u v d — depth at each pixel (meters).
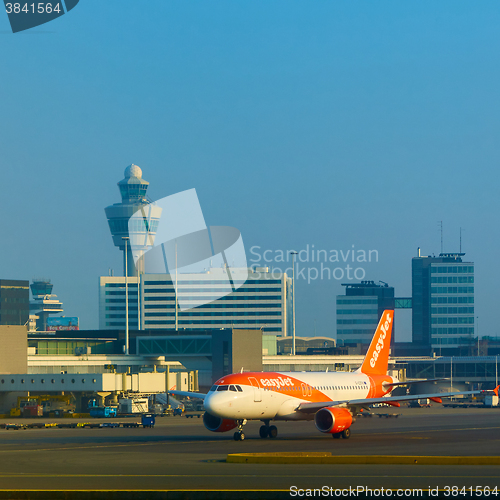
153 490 88.94
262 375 174.88
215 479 98.69
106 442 169.62
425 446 154.00
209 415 177.25
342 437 176.50
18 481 99.38
